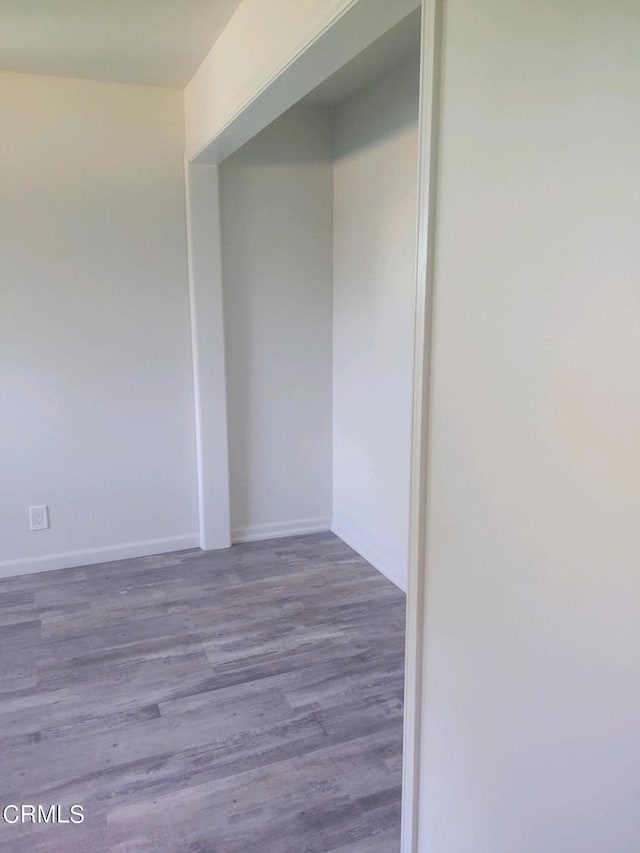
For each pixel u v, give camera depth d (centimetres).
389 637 260
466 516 118
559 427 95
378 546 327
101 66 274
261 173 333
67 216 300
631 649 86
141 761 188
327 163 345
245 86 215
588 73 85
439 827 137
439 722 133
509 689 111
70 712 211
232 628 266
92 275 309
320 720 207
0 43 247
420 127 119
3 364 300
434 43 113
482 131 106
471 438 114
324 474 379
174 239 322
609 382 85
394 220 289
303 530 379
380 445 317
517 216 100
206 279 327
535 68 94
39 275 300
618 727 89
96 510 329
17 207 291
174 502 346
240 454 356
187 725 204
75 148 297
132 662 241
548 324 95
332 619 275
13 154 288
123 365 323
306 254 350
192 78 290
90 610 281
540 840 108
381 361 311
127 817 168
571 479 93
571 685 97
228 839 162
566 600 97
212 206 321
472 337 112
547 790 105
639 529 83
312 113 337
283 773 184
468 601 120
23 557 319
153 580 312
